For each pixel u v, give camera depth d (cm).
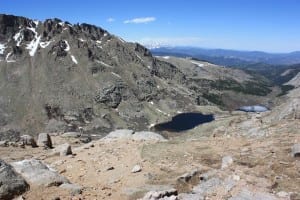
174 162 2509
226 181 1966
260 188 1847
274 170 2092
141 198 1875
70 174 2520
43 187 1909
